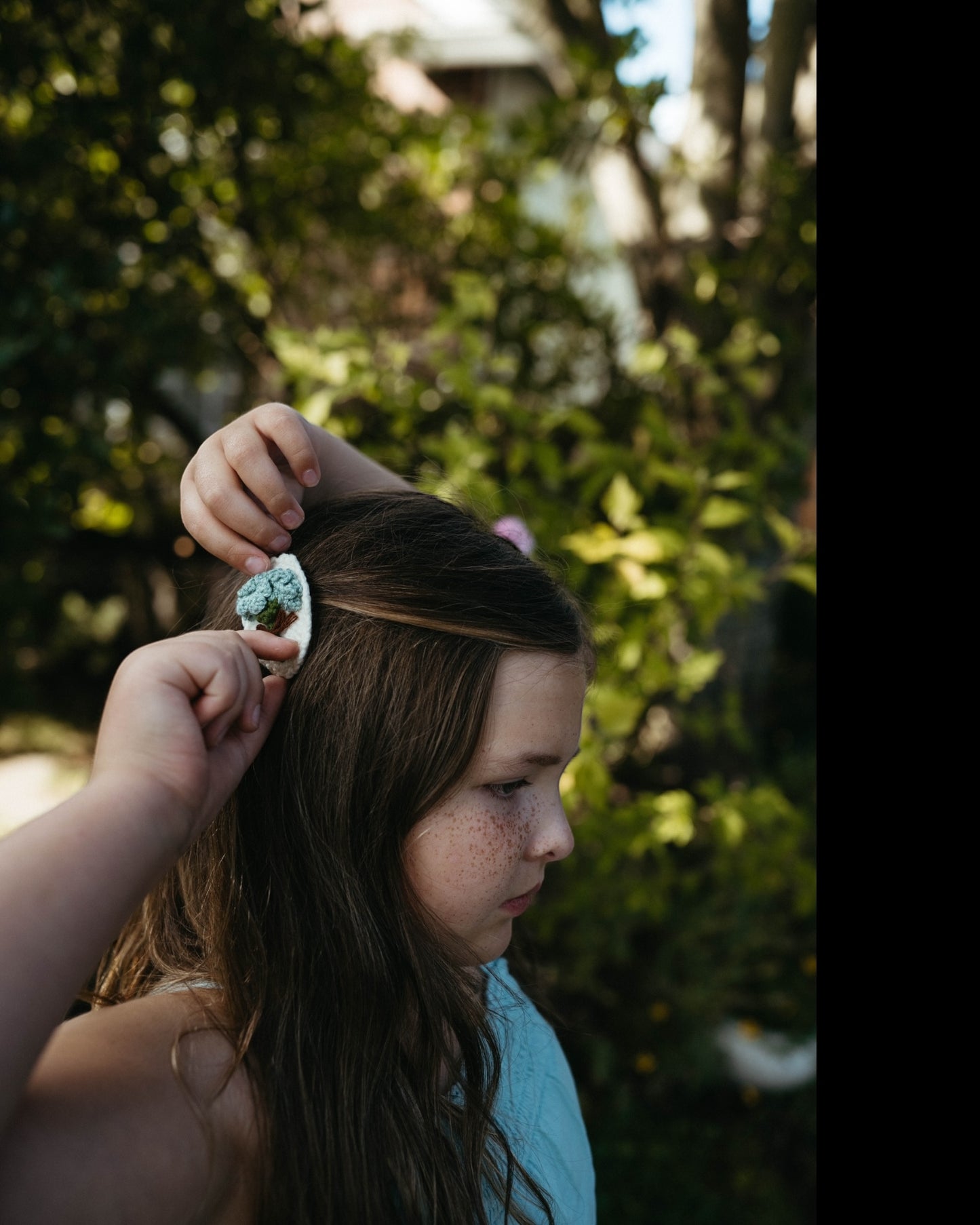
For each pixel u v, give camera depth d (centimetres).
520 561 92
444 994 84
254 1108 77
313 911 84
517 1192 96
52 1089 65
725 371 293
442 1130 84
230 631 84
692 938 268
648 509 257
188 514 90
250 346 341
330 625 85
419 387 256
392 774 82
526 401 312
